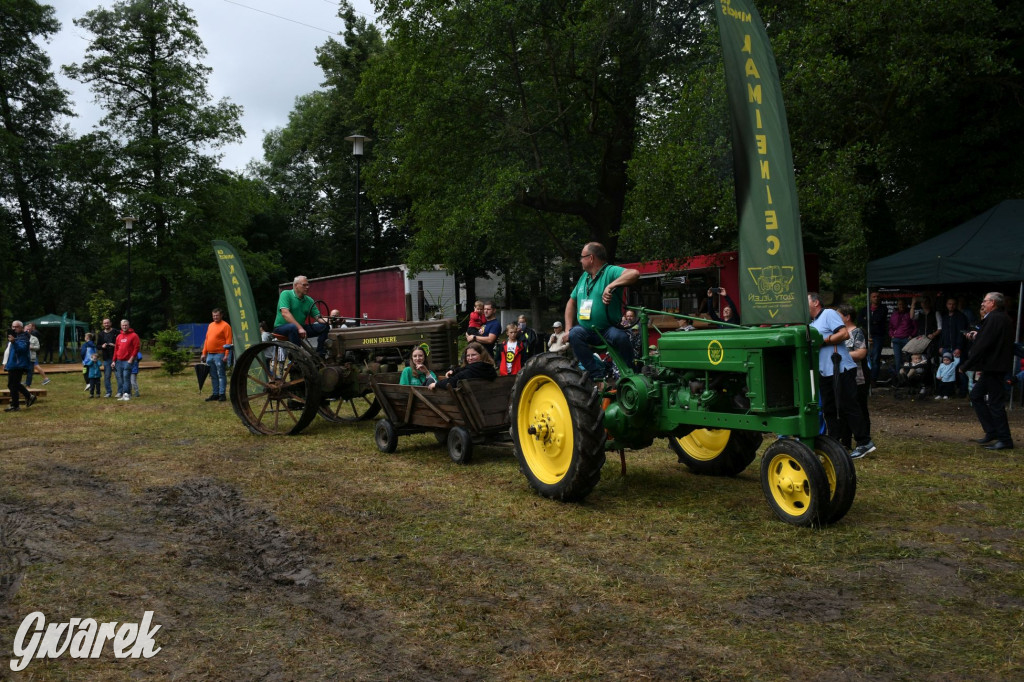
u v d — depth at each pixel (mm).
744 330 5066
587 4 15906
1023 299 10930
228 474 6902
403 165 20391
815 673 2881
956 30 12977
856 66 12906
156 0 34812
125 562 4355
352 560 4344
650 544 4559
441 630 3346
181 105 34875
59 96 36875
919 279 11734
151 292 45906
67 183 36000
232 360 14555
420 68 18781
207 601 3744
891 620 3371
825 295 30906
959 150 16000
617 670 2932
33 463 7637
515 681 2855
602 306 5805
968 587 3770
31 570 4230
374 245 43250
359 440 8961
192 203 34906
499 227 19312
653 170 13273
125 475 6938
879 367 13609
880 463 6961
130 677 2947
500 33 16984
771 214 5312
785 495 5012
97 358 15242
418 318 23297
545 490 5746
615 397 5867
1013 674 2840
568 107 18203
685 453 6789
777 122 5352
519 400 6133
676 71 16078
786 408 4969
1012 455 7320
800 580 3912
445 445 8438
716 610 3525
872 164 14547
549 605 3617
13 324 13000
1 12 34281
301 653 3137
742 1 5379
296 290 10109
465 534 4840
